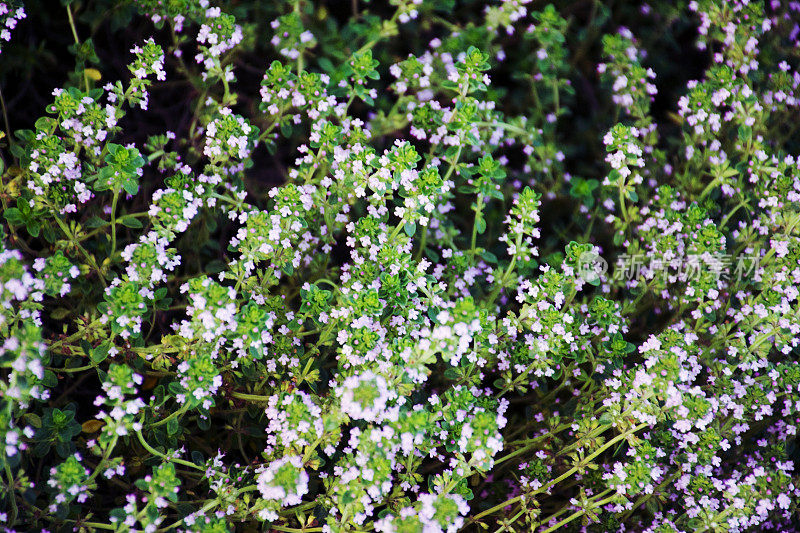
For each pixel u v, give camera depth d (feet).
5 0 9.23
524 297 9.39
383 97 11.58
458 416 8.08
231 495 8.09
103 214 10.28
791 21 12.14
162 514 8.53
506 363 9.55
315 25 11.41
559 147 12.07
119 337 9.06
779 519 9.87
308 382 9.25
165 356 8.69
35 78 11.26
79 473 7.32
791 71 12.51
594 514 8.98
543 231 12.08
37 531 7.70
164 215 8.47
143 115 11.63
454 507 7.59
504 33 11.99
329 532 7.97
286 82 9.91
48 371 8.02
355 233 9.44
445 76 11.18
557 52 11.54
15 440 7.02
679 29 12.42
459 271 10.31
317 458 8.32
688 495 9.27
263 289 9.20
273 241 8.84
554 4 12.27
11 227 8.77
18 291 7.11
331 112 10.24
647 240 11.00
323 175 10.15
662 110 12.73
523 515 9.98
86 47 10.24
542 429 10.03
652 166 11.75
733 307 11.05
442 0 11.41
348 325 8.83
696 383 10.49
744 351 9.75
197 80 11.08
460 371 9.12
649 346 8.79
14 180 8.80
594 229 11.91
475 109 9.73
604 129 12.22
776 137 11.82
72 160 8.39
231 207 10.49
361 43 11.57
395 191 10.85
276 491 7.47
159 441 8.52
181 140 10.85
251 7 11.23
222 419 10.46
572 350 9.48
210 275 10.69
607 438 10.29
